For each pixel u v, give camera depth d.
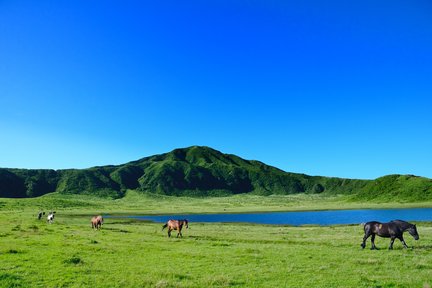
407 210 133.38
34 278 18.44
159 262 23.75
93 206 162.25
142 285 17.39
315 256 25.94
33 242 31.25
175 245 32.97
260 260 24.41
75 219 84.12
